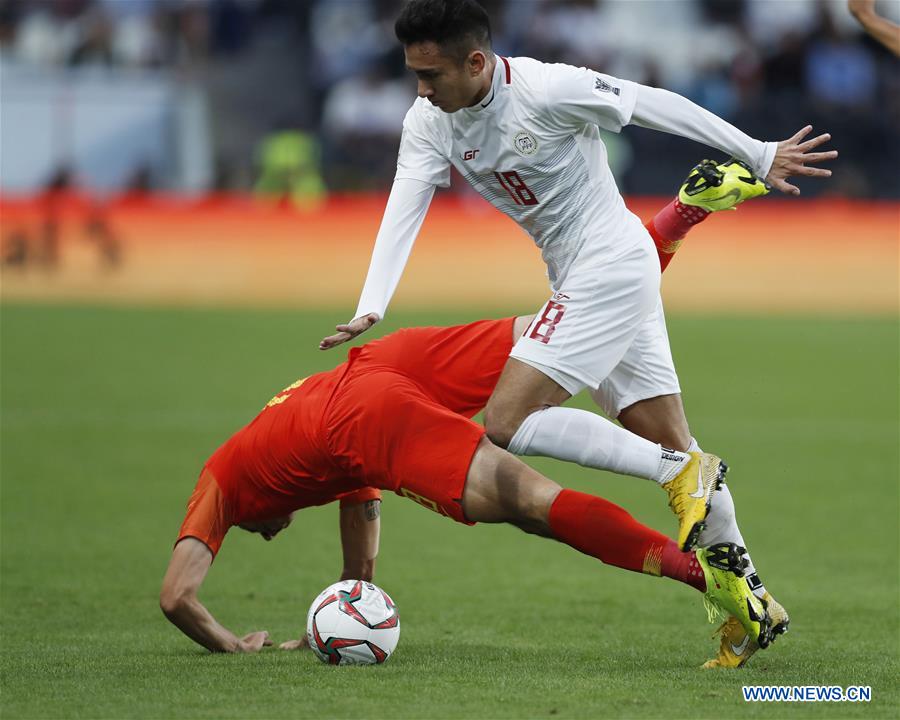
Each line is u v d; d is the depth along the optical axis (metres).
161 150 72.94
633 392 19.77
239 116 87.56
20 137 71.31
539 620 22.09
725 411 46.28
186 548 18.88
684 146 75.75
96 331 60.41
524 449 18.20
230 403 45.69
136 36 88.19
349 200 72.81
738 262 69.38
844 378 52.94
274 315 65.62
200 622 18.67
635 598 24.11
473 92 17.91
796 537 29.55
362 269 68.69
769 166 18.39
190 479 35.06
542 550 28.83
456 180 73.75
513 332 19.48
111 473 35.62
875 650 19.52
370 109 83.06
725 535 18.67
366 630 17.70
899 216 69.50
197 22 89.62
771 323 66.38
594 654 19.03
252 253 68.38
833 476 36.59
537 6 87.88
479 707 15.16
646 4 94.31
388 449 18.05
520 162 18.33
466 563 27.31
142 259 67.88
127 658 18.38
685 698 15.77
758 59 83.81
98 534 29.03
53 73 80.25
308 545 29.06
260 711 14.96
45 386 48.47
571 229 18.70
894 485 35.44
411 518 32.41
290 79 90.12
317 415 18.55
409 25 17.44
